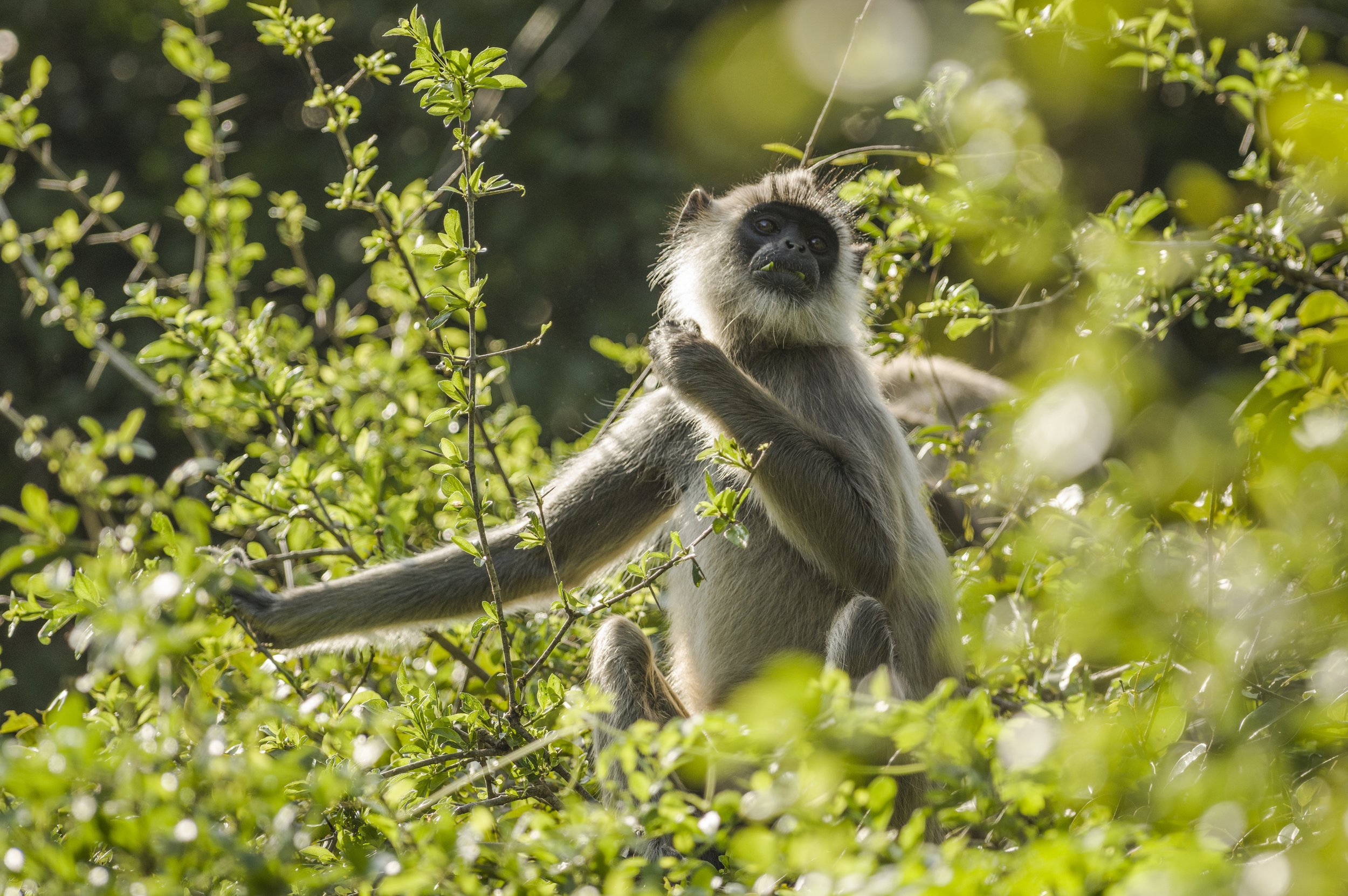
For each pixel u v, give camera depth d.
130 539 8.11
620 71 24.86
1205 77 10.77
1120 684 7.68
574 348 23.31
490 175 23.88
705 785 8.69
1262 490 5.78
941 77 11.54
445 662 10.49
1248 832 5.22
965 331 10.88
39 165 24.75
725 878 5.97
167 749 5.21
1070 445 5.53
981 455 10.94
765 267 10.80
